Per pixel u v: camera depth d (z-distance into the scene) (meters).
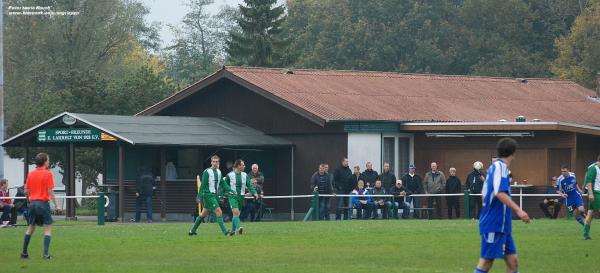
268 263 38.62
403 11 162.50
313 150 78.81
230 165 75.06
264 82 81.88
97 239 48.75
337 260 39.62
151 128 75.69
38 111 105.81
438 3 162.62
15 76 137.62
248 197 67.56
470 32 157.75
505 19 158.50
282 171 80.19
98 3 139.88
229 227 56.84
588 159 82.56
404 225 58.19
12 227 61.00
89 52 139.25
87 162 99.75
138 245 45.66
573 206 56.09
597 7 150.12
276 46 137.38
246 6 138.50
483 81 97.56
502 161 29.77
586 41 147.88
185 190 76.94
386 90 87.38
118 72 142.00
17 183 116.75
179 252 42.66
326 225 58.59
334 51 159.62
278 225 58.84
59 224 63.81
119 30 141.88
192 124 80.00
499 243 29.61
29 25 139.12
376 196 70.62
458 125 79.12
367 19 162.88
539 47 160.12
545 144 78.56
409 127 79.69
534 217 78.12
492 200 29.66
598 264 38.28
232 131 80.25
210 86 84.50
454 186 73.69
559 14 161.25
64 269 36.72
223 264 38.22
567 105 95.19
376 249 43.56
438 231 52.97
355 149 77.44
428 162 80.88
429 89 91.00
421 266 37.66
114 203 72.75
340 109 78.44
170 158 79.19
